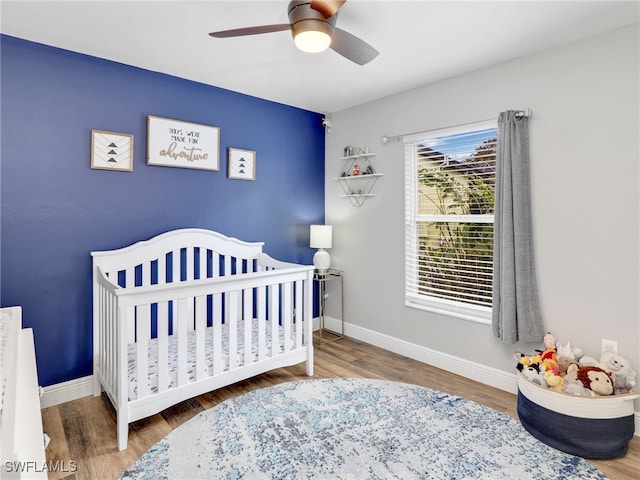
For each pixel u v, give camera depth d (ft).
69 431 6.83
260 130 11.22
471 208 9.26
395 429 6.97
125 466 5.90
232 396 8.25
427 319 10.16
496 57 8.17
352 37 5.80
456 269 9.62
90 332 8.26
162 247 9.11
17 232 7.36
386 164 11.08
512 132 7.89
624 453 6.22
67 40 7.41
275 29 5.60
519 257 7.81
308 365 9.37
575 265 7.41
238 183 10.78
